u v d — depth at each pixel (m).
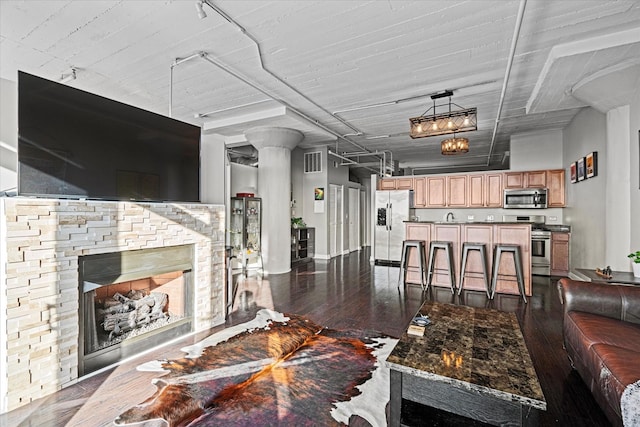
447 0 2.28
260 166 6.09
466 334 1.90
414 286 4.90
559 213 6.21
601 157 4.06
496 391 1.32
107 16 2.47
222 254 3.38
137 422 1.74
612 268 3.63
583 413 1.80
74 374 2.15
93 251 2.27
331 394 1.99
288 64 3.28
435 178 7.25
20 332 1.91
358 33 2.70
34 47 2.94
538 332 2.99
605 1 2.24
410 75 3.55
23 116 2.02
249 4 2.32
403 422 1.58
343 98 4.30
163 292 3.13
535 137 6.23
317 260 7.67
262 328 3.12
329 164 8.11
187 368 2.33
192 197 3.16
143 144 2.73
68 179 2.23
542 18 2.45
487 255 4.58
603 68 3.05
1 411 1.83
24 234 1.93
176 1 2.30
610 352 1.68
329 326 3.19
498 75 3.53
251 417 1.77
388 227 7.34
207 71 3.46
